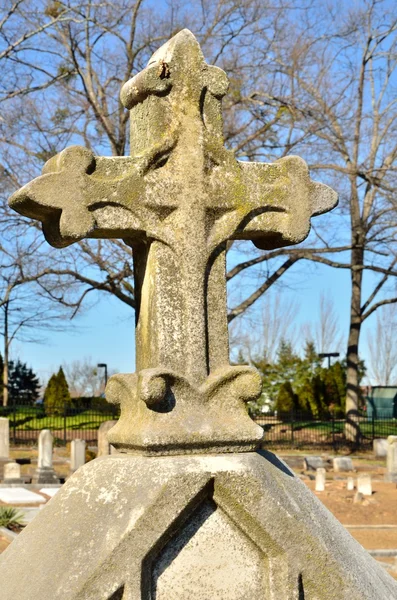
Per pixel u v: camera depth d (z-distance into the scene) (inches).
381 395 1760.6
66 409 1275.8
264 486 149.7
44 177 153.9
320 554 150.3
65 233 154.9
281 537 148.9
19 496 642.2
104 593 135.7
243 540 150.8
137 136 173.9
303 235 177.3
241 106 1026.7
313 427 1350.9
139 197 161.5
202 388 156.6
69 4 967.6
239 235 175.5
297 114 1012.5
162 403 153.3
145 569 141.3
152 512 140.7
